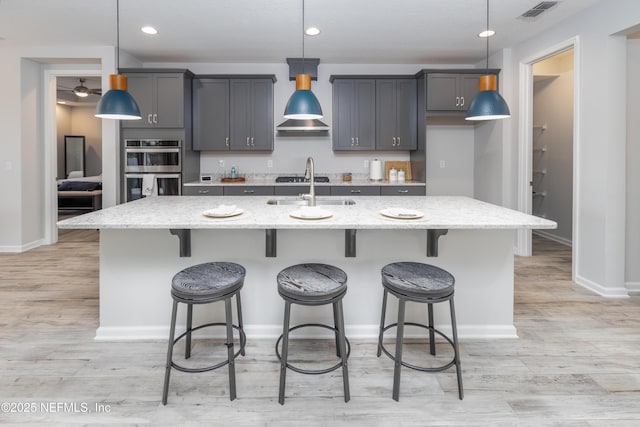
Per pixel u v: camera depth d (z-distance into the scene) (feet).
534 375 6.76
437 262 8.11
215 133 16.53
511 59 15.08
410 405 5.95
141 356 7.39
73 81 24.31
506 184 15.38
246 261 8.08
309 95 8.38
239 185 15.83
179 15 11.72
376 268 8.11
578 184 11.61
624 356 7.41
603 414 5.73
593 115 11.00
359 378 6.68
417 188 16.03
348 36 13.65
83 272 12.85
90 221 6.53
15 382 6.50
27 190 15.89
